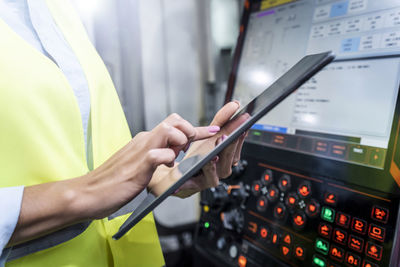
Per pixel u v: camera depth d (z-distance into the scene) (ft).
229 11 6.63
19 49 1.65
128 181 1.51
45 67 1.73
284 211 2.61
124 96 6.23
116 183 1.51
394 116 2.08
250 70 3.35
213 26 6.60
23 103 1.61
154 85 6.39
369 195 2.08
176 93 6.57
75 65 1.97
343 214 2.19
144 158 1.51
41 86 1.67
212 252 3.22
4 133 1.57
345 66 2.47
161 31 6.29
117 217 2.19
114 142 2.18
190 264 6.45
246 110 1.86
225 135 1.71
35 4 1.88
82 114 1.99
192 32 6.52
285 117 2.85
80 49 2.05
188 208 6.95
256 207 2.87
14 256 1.60
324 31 2.70
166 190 1.47
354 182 2.18
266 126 3.01
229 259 3.01
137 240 2.23
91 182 1.52
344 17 2.57
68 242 1.81
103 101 2.14
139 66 6.24
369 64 2.32
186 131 1.73
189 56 6.57
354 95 2.36
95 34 5.87
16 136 1.59
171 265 6.40
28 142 1.62
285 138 2.78
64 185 1.52
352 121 2.33
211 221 3.27
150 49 6.27
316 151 2.49
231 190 3.08
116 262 2.09
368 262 2.00
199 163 1.45
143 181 1.54
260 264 2.69
